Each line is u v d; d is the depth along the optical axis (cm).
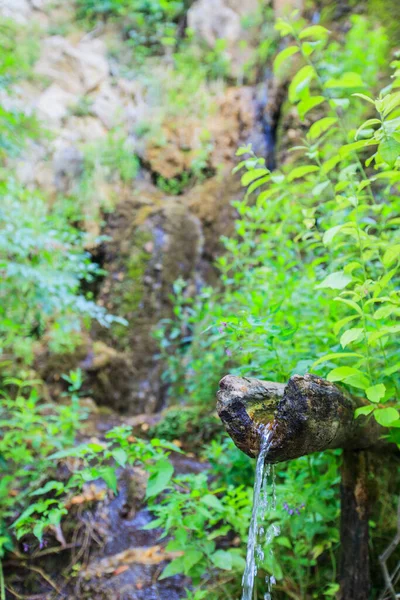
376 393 134
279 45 511
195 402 361
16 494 265
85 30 628
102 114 562
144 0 638
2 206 302
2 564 246
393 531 204
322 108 421
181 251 476
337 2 446
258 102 520
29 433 283
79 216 491
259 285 259
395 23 395
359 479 169
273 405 133
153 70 600
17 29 554
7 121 311
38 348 417
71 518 257
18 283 290
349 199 148
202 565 194
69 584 235
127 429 191
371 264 207
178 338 443
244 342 179
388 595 187
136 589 222
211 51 591
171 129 558
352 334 136
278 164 440
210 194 511
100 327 463
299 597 197
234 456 235
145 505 264
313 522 193
